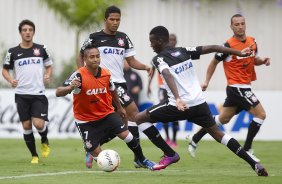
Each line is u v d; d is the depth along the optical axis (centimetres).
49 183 3009
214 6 7738
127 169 3716
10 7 7744
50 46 7719
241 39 4178
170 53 3247
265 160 4412
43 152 4341
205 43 7762
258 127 4178
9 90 6450
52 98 6431
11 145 5631
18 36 7756
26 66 4241
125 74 6359
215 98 6259
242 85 4206
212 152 5000
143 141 6234
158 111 3284
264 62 4250
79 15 7350
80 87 3253
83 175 3366
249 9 7731
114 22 3784
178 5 7744
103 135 3372
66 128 6412
